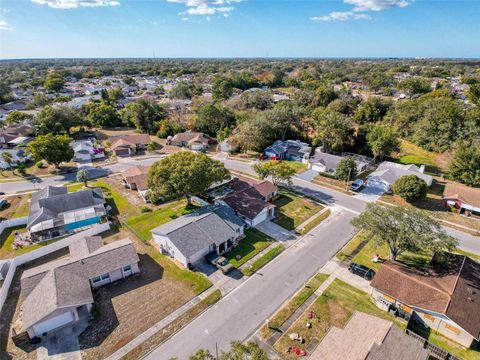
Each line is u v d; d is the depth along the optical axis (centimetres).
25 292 2928
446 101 7788
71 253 3528
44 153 6191
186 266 3478
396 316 2811
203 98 12162
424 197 4950
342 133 7400
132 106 10319
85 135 9362
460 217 4631
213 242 3647
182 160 4422
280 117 8138
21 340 2570
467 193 4750
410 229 3064
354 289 3162
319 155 6788
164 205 4997
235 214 4291
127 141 8069
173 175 4166
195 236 3653
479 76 17350
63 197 4659
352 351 2139
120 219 4559
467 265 3158
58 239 4091
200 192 4428
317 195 5428
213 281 3288
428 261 3544
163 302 3003
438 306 2603
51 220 4238
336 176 5884
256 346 1811
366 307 2931
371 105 9550
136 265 3412
